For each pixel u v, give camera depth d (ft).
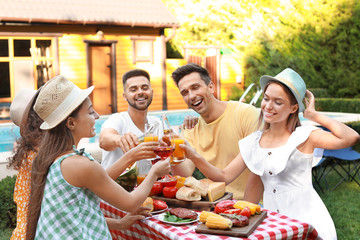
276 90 8.37
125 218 7.22
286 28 54.34
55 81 6.59
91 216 6.54
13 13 38.14
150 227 7.06
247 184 9.51
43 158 6.49
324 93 48.26
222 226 6.39
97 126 37.47
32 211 6.67
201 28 61.62
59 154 6.53
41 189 6.57
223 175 8.89
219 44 60.95
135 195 6.77
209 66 50.60
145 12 45.42
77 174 6.33
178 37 61.67
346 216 16.35
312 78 52.01
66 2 42.47
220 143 10.55
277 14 56.85
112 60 44.04
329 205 17.66
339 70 50.96
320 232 8.00
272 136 8.87
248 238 6.23
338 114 32.99
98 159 17.48
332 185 20.53
